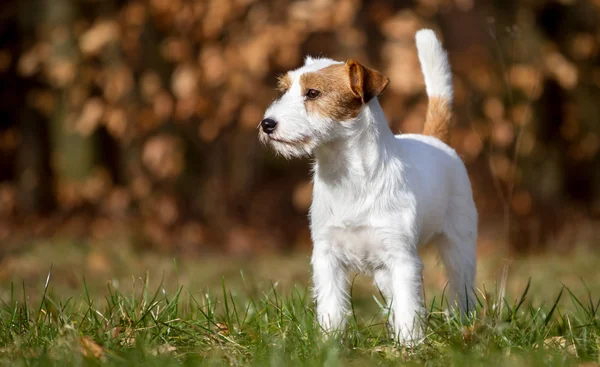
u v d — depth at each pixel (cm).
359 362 483
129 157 1266
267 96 1178
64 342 488
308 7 1081
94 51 1135
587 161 1481
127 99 1197
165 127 1235
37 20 1277
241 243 1234
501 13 1245
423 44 678
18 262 1041
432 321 582
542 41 1230
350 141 553
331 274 575
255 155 1429
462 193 637
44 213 1351
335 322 562
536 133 1333
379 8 1147
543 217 1314
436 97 679
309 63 594
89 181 1277
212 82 1125
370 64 1144
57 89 1277
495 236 1221
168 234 1219
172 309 564
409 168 573
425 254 1166
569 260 1146
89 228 1228
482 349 493
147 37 1201
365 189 554
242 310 636
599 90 1370
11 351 487
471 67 1191
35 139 1377
